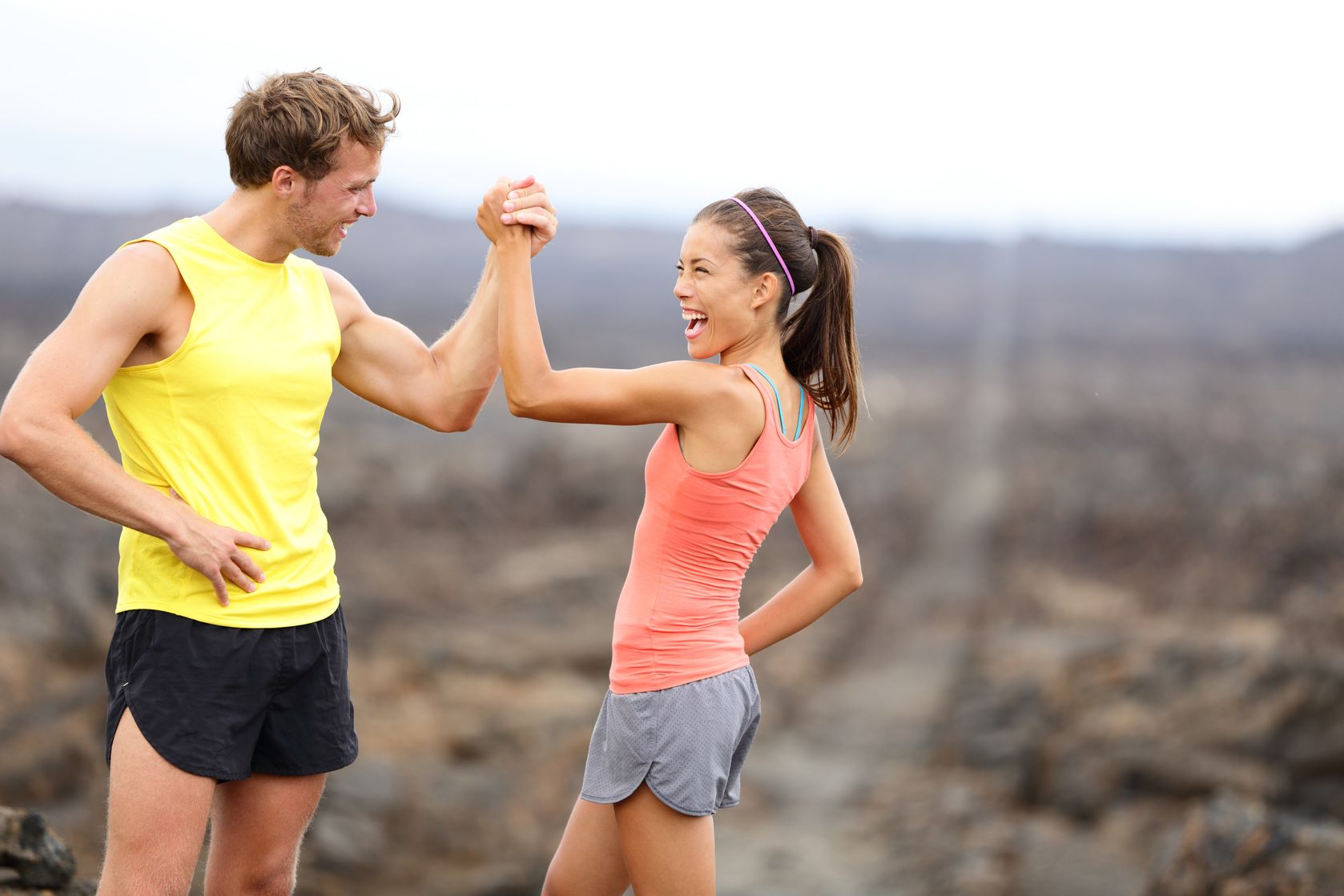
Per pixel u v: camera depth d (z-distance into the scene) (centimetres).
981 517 6081
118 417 399
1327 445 7769
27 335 9819
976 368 17175
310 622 411
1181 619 3703
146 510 373
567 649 3241
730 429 403
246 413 395
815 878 1814
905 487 7069
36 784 1650
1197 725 2152
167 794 382
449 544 4712
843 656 3612
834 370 432
